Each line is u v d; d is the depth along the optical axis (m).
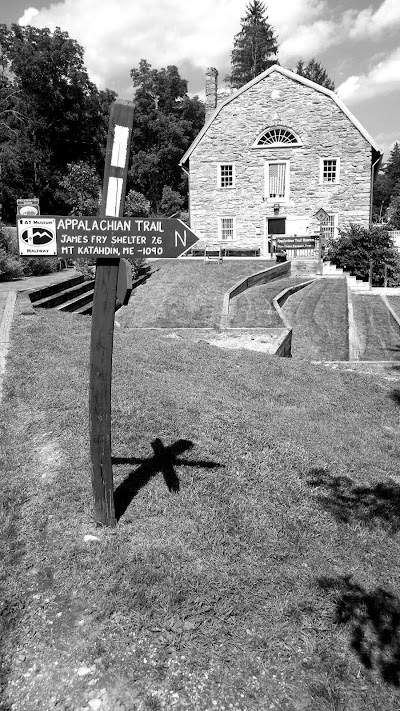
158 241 4.15
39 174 46.22
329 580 4.20
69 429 5.94
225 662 3.40
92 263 18.34
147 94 65.50
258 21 61.81
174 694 3.21
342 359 14.26
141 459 5.53
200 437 6.17
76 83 46.75
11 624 3.57
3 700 3.15
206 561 4.18
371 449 7.19
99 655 3.40
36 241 3.99
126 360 9.04
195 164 31.84
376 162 30.64
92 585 3.88
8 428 5.98
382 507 5.48
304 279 24.59
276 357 11.37
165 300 18.17
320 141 30.09
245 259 28.12
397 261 26.02
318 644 3.60
